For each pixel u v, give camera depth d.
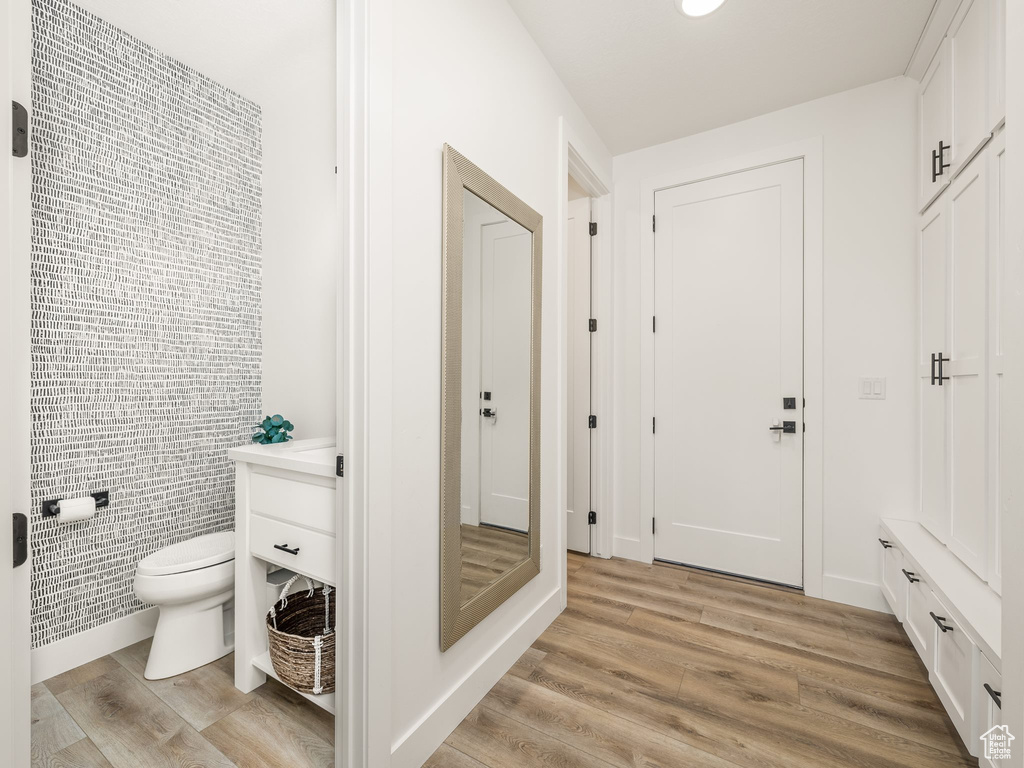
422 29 1.34
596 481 2.94
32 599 1.71
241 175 2.46
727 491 2.63
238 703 1.58
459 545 1.49
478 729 1.46
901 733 1.44
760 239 2.54
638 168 2.90
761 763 1.33
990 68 1.45
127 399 1.99
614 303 2.96
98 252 1.89
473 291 1.57
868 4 1.77
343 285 1.18
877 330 2.24
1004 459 0.76
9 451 0.70
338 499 1.21
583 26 1.89
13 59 0.71
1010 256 0.74
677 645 1.93
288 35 2.00
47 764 1.33
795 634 2.02
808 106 2.40
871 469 2.25
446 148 1.40
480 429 1.62
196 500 2.24
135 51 2.00
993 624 1.25
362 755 1.16
